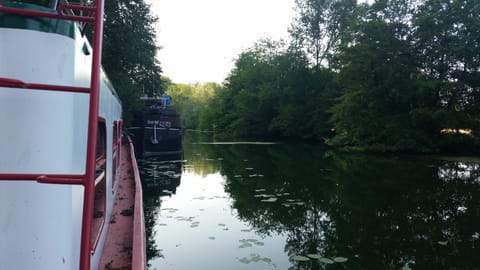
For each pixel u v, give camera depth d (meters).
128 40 19.78
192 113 71.75
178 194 10.80
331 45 35.78
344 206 9.59
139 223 4.45
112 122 6.06
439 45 22.23
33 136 1.69
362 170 15.79
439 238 7.19
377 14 24.83
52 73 1.74
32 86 1.36
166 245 6.50
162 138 20.50
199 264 5.65
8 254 1.66
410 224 8.12
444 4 22.56
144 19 21.31
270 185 12.27
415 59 23.30
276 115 40.81
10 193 1.66
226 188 11.72
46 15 1.53
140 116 20.14
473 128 22.61
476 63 21.47
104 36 19.12
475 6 22.03
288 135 38.09
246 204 9.59
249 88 43.97
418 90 21.86
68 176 1.35
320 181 13.10
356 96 24.97
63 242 1.78
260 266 5.62
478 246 6.66
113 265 3.71
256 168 16.23
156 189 11.52
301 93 36.44
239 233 7.18
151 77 23.84
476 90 22.41
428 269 5.70
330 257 6.14
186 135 51.41
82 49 2.30
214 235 7.04
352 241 6.99
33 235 1.68
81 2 2.29
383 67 23.55
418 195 10.93
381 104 24.41
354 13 33.44
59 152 1.76
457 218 8.55
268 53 44.03
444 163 18.45
